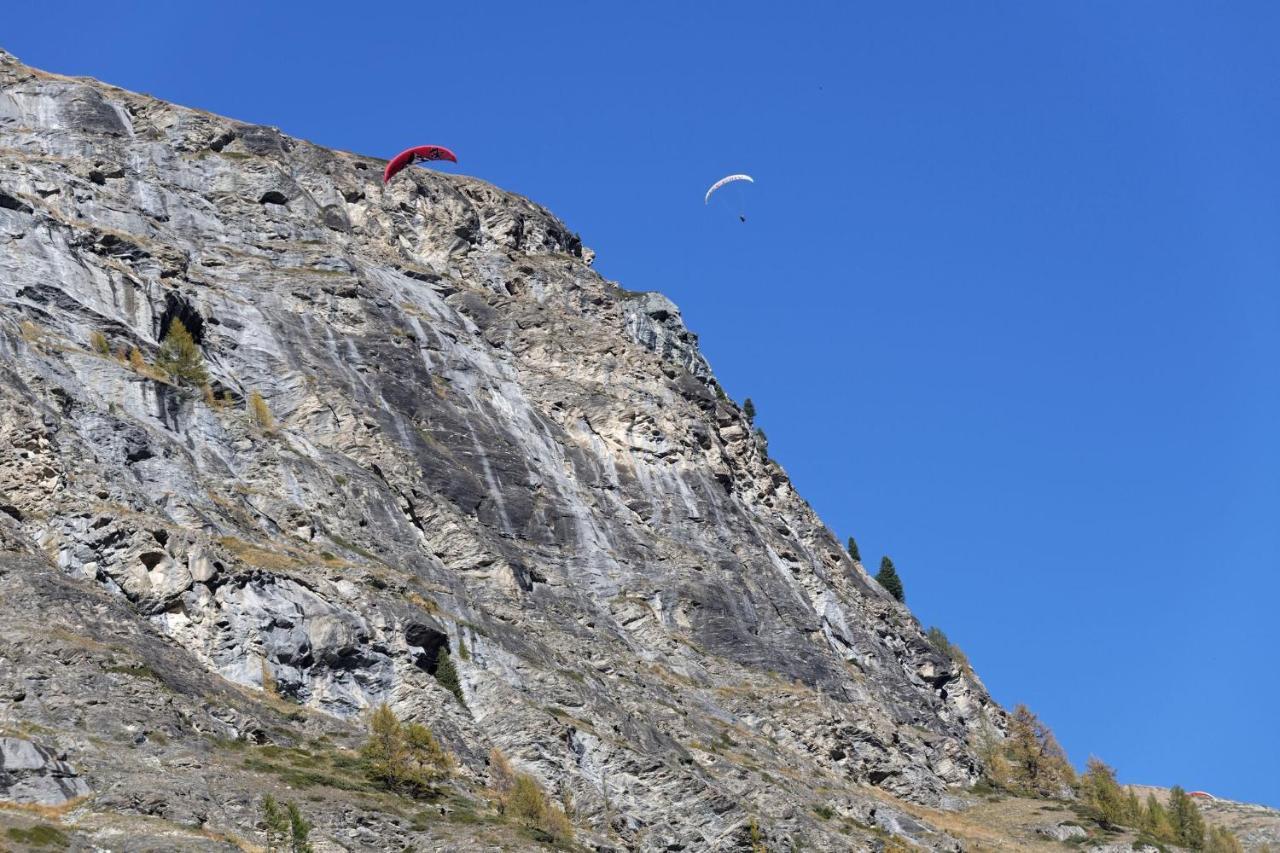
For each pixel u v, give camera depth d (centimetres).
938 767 15550
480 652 12200
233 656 10594
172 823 8131
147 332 14050
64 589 9925
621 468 17025
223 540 11531
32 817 7806
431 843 9019
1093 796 15462
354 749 10125
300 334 15912
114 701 9069
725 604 15725
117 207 16262
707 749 12962
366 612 11506
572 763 11281
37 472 10838
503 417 16788
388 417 15488
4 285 13062
